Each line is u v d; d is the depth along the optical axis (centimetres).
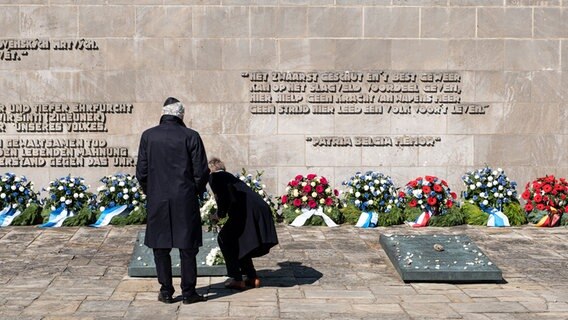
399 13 1248
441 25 1252
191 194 700
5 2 1209
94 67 1224
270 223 760
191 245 696
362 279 813
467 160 1260
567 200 1167
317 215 1151
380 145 1254
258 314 673
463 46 1254
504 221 1158
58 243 995
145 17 1226
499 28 1256
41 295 735
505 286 789
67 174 1228
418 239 932
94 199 1168
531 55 1259
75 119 1223
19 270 843
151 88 1230
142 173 704
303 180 1182
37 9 1213
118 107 1227
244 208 747
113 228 1109
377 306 703
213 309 688
